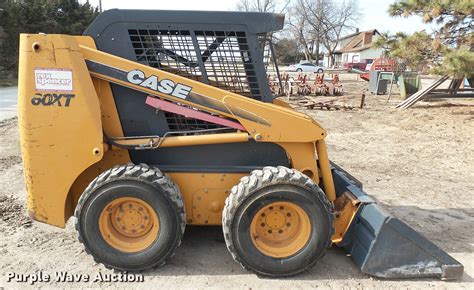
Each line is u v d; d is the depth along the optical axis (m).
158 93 3.70
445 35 13.16
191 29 3.84
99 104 3.61
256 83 3.98
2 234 4.41
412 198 6.02
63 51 3.45
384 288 3.59
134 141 3.79
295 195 3.52
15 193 5.66
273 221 3.68
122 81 3.66
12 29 28.23
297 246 3.66
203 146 3.97
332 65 72.75
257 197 3.50
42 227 4.60
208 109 3.73
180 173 3.87
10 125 10.64
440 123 12.19
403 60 13.98
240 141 3.84
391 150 9.01
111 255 3.62
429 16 12.87
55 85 3.49
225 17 3.85
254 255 3.60
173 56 3.88
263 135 3.79
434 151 8.95
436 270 3.71
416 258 3.69
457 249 4.43
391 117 13.42
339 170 4.99
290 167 4.06
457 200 5.97
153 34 3.82
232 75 3.96
